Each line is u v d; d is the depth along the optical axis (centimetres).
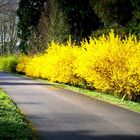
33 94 2447
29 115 1507
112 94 2591
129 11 4322
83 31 5953
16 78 4722
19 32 7419
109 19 4378
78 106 1797
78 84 3381
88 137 1089
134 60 2064
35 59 4788
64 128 1226
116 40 2308
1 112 1487
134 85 2127
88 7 5878
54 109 1689
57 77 3381
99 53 2286
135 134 1135
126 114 1534
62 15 5978
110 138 1078
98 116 1478
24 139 1012
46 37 6253
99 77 2317
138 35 3712
